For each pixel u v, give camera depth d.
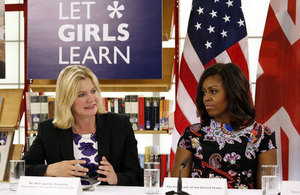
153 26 4.60
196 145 3.10
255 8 7.32
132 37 4.62
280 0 4.66
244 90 3.06
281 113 4.54
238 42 4.81
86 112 3.04
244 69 4.76
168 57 5.20
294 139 4.46
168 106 5.07
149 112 5.08
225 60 4.80
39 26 4.73
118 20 4.63
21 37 8.09
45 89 5.04
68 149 3.10
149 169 2.48
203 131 3.11
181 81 4.89
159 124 5.07
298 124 4.46
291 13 4.60
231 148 2.99
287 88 4.53
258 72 4.68
